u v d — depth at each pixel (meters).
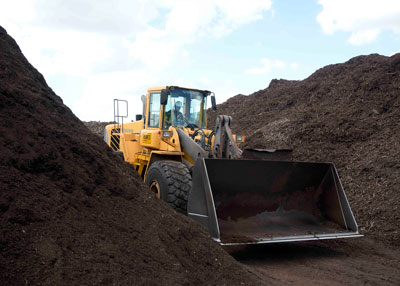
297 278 4.47
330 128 10.61
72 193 3.59
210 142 6.93
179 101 7.42
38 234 2.96
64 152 3.92
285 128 11.84
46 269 2.70
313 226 6.06
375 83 11.63
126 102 9.02
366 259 5.37
